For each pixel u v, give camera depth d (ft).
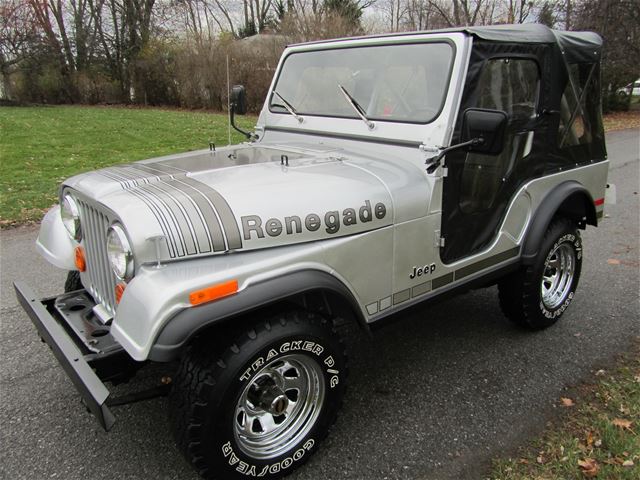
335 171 8.80
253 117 62.23
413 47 9.77
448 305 13.85
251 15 110.11
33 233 19.47
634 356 11.39
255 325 7.18
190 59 74.28
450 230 9.57
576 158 12.45
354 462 8.36
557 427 9.12
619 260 16.99
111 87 85.15
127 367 7.68
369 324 8.73
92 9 85.10
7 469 8.19
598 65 12.53
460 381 10.50
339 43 11.02
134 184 8.07
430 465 8.29
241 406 7.39
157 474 8.09
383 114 9.96
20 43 78.23
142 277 6.75
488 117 7.97
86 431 9.04
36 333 12.20
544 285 12.37
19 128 49.67
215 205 7.30
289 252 7.51
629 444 8.52
